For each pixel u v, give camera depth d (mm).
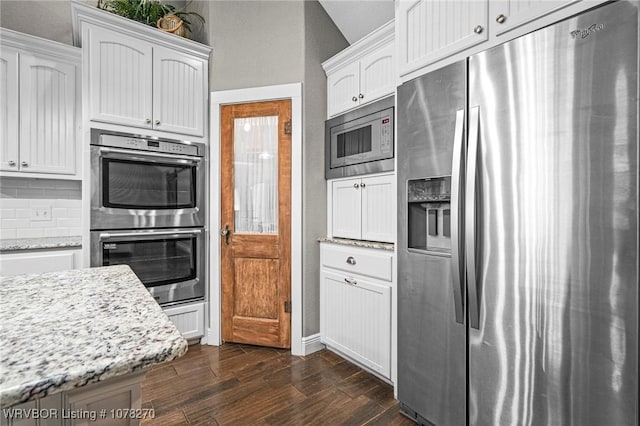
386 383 1994
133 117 2293
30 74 2215
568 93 1085
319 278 2508
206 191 2627
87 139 2127
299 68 2438
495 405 1293
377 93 2098
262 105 2516
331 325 2375
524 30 1246
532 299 1181
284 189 2471
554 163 1119
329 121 2500
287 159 2463
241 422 1618
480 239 1318
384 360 1930
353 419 1652
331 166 2486
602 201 1026
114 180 2219
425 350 1565
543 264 1152
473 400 1364
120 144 2234
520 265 1208
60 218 2582
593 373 1053
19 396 409
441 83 1466
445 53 1510
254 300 2537
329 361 2289
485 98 1294
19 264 2055
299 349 2400
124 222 2254
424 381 1571
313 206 2479
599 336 1038
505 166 1239
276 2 2504
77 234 2637
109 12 2174
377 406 1762
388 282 1916
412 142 1614
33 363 472
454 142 1379
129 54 2283
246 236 2539
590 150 1046
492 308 1289
